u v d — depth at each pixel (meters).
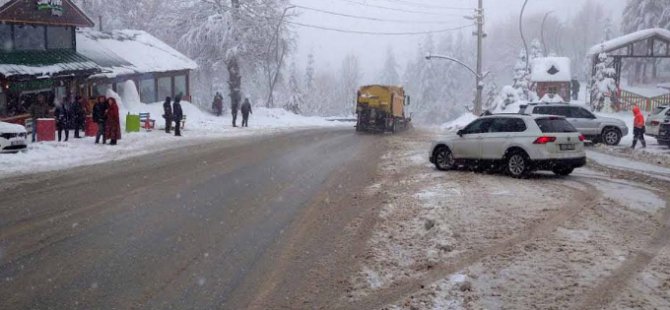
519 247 8.75
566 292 6.96
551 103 25.30
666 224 10.08
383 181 15.24
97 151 20.64
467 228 9.87
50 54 28.11
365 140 28.48
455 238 9.30
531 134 15.28
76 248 8.86
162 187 13.95
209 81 55.44
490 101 67.88
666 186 14.04
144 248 8.93
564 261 8.06
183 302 6.85
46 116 22.78
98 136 22.59
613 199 12.23
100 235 9.60
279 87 66.50
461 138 16.81
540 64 62.88
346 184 14.79
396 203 12.18
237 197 12.94
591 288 7.07
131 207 11.70
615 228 9.80
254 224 10.49
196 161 18.75
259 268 8.09
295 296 7.10
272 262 8.35
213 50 51.38
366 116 35.03
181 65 42.47
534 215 10.73
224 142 25.42
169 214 11.16
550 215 10.74
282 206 12.05
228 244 9.22
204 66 51.81
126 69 34.66
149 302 6.82
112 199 12.45
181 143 24.44
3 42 25.66
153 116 35.38
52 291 7.11
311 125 44.81
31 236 9.48
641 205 11.64
